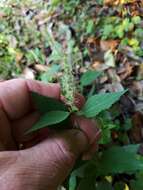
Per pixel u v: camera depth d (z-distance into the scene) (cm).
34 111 10
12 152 9
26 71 23
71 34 24
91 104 8
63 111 8
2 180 8
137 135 19
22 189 8
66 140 9
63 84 9
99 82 21
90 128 9
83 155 9
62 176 9
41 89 10
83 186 9
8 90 10
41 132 10
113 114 19
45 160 9
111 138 18
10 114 10
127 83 20
